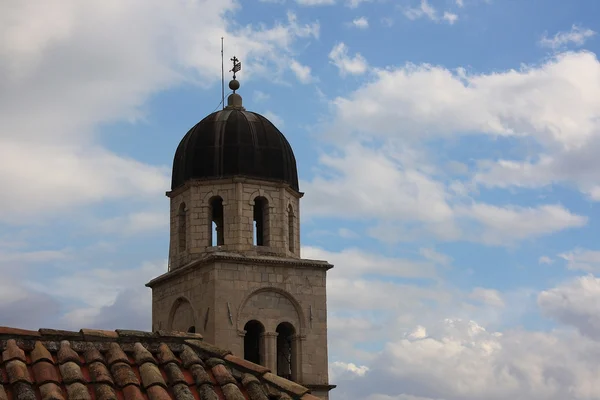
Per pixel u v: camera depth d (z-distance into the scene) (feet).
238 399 98.07
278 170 237.45
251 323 230.27
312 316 233.76
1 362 96.32
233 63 249.14
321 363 232.94
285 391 102.01
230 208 232.73
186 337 106.01
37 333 100.27
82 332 101.86
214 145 236.02
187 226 235.61
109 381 96.02
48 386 93.09
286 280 232.73
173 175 242.37
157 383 97.19
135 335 103.81
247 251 231.09
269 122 243.60
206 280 228.22
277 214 236.02
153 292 244.42
